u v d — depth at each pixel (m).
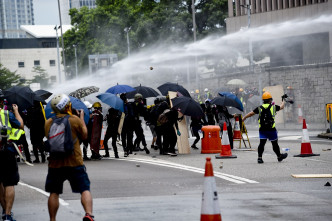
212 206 10.14
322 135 38.31
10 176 12.93
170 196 16.39
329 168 21.72
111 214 13.82
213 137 29.61
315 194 16.20
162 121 28.53
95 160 27.64
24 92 26.58
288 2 87.69
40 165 26.48
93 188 18.22
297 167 22.20
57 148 11.65
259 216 13.18
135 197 16.34
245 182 18.73
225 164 23.84
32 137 27.70
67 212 14.18
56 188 11.89
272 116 23.81
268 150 30.03
